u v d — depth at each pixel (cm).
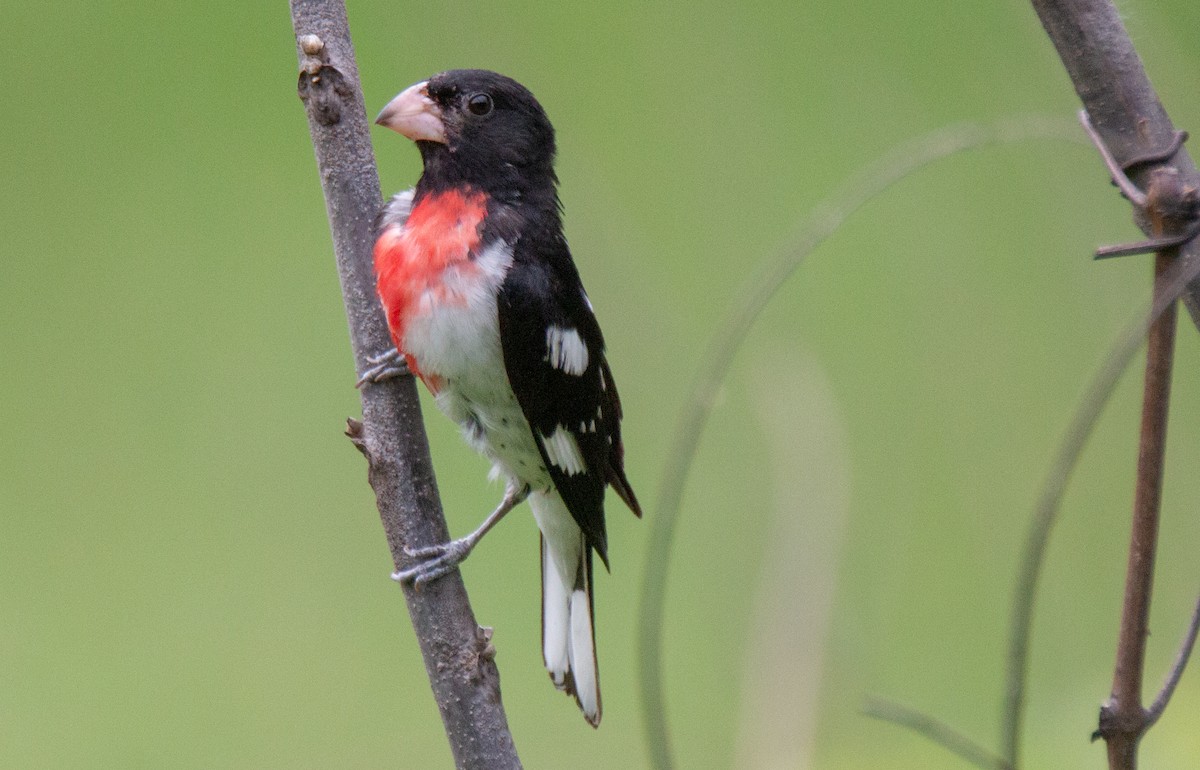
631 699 1004
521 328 627
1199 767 803
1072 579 855
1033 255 922
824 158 1001
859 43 1045
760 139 1024
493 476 689
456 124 648
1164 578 849
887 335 941
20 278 1206
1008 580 862
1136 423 866
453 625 505
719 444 805
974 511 877
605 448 688
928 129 995
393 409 523
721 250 995
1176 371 880
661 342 838
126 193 1234
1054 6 394
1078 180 905
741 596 707
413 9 1047
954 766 852
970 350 916
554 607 692
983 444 888
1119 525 856
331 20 530
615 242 856
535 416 644
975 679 872
